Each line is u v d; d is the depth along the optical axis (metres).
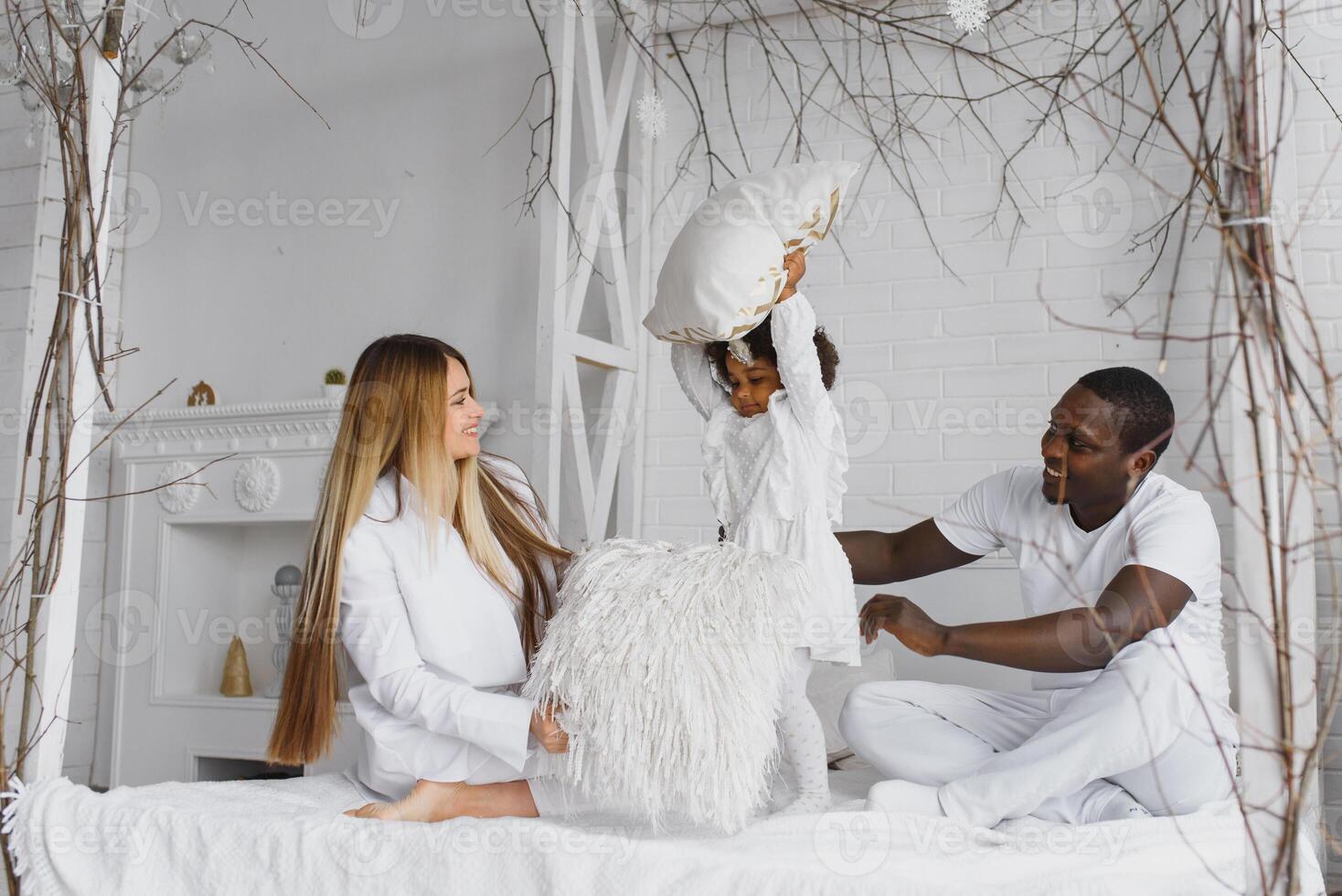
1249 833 1.40
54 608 2.01
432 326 3.83
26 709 1.97
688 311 2.05
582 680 1.75
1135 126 3.16
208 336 4.19
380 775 1.95
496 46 3.85
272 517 3.78
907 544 2.43
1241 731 1.44
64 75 2.25
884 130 3.45
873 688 2.08
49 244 3.95
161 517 3.97
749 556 1.85
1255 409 1.44
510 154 3.78
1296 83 2.99
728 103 3.65
